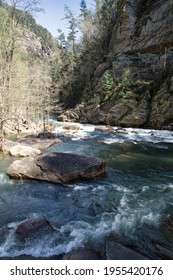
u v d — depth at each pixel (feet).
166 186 34.37
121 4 142.31
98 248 19.81
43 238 21.03
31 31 370.53
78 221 24.39
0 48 78.54
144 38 123.65
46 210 27.04
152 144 63.57
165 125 86.84
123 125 99.19
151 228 22.72
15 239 21.01
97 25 174.91
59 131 85.10
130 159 48.80
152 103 92.73
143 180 36.86
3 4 79.10
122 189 32.99
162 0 119.55
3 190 32.27
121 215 25.53
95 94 128.36
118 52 137.69
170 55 106.11
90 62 165.07
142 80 107.96
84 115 119.96
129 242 20.44
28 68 109.81
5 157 47.39
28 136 71.36
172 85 87.66
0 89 56.29
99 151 55.21
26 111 93.09
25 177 35.70
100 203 28.66
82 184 34.55
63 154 39.32
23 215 25.86
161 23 116.26
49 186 33.58
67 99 175.22
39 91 105.60
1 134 52.65
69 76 183.73
